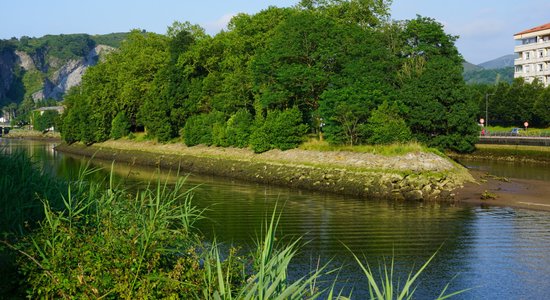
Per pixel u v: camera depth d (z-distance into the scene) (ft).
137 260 36.06
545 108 303.27
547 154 222.07
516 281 64.64
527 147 236.84
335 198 140.15
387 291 24.71
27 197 48.80
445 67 186.70
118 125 325.42
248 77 229.66
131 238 38.06
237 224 98.12
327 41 195.62
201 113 276.21
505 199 130.93
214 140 237.66
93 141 345.10
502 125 338.34
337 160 169.58
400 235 90.43
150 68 307.17
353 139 183.32
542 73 392.88
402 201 134.92
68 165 200.13
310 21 200.23
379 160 159.43
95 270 34.58
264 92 206.18
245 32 240.73
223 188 160.35
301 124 201.57
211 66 272.72
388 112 177.27
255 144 204.64
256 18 239.30
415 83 186.09
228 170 201.67
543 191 140.67
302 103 212.23
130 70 319.47
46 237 38.86
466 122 183.52
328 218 107.34
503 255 76.69
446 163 155.53
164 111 283.18
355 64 186.60
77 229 41.29
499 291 60.95
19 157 57.47
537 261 73.51
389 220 105.40
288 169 177.27
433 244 83.61
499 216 110.11
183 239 42.57
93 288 33.53
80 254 36.09
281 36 203.41
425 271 68.54
